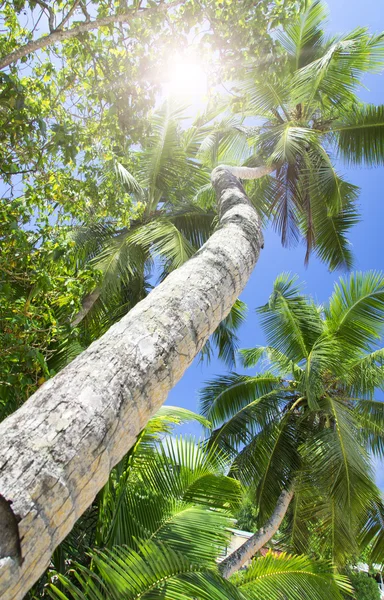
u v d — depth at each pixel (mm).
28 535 939
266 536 9734
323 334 10867
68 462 1073
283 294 11469
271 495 10430
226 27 4492
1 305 4035
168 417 5070
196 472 4648
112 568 2609
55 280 4395
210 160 10562
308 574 5199
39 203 4754
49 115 4855
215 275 2031
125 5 4230
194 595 2674
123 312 10766
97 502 3824
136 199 9797
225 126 10453
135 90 4836
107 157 5484
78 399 1214
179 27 4500
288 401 11805
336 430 10156
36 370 3973
